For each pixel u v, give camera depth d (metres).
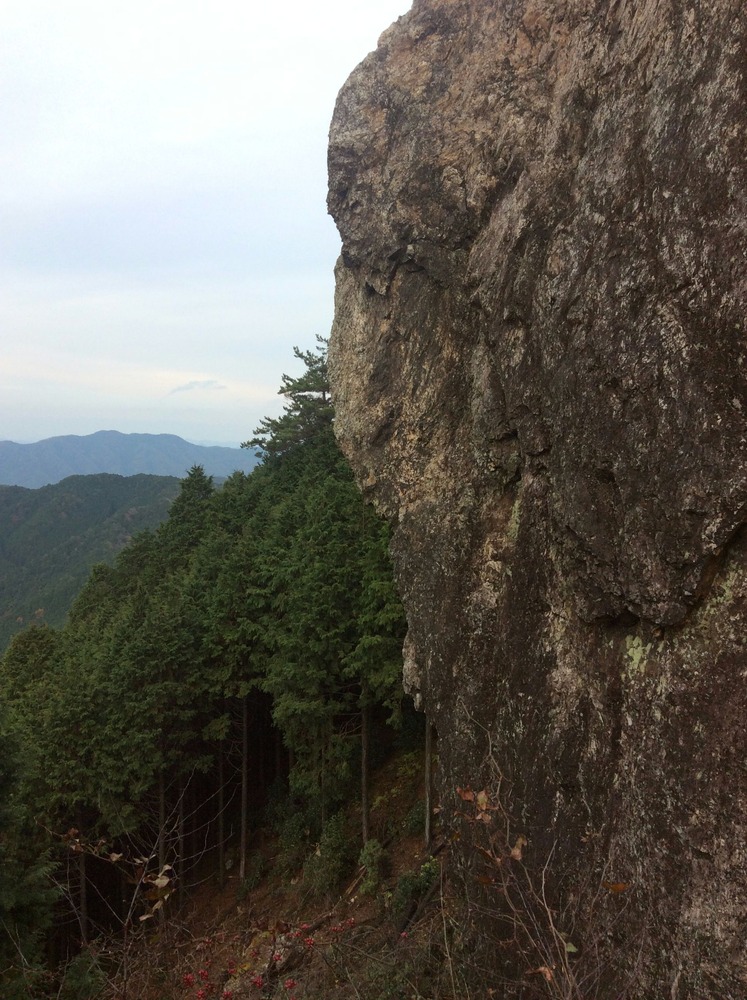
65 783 19.05
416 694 11.38
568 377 7.25
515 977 6.91
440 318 11.51
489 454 9.81
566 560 7.46
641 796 5.88
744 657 5.25
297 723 18.91
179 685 19.97
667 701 5.80
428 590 10.84
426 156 11.51
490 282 9.41
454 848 9.40
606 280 6.80
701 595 5.71
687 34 6.25
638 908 5.68
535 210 8.59
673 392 5.90
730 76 5.68
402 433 12.11
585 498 6.99
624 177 6.84
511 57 10.16
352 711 20.52
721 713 5.30
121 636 21.38
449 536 10.49
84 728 19.30
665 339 6.02
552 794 7.21
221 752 21.92
